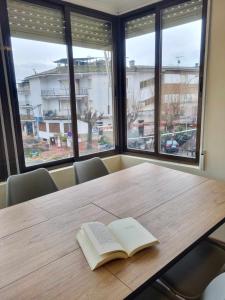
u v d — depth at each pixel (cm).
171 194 165
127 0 266
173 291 119
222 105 220
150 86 289
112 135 330
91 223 119
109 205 152
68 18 254
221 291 85
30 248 110
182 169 259
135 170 223
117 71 316
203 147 240
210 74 223
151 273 91
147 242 105
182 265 134
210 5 211
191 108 254
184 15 244
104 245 100
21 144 237
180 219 130
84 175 227
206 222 126
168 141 284
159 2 259
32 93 240
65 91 268
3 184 217
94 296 81
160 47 269
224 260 138
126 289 84
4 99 220
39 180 202
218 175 234
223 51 211
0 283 89
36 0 230
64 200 162
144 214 138
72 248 109
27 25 229
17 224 132
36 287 86
